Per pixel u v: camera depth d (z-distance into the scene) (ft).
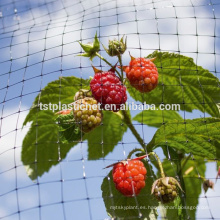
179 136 1.53
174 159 1.57
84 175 1.37
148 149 1.52
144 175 1.42
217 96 1.64
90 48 1.47
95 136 1.71
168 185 1.41
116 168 1.43
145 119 1.80
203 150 1.55
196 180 1.71
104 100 1.44
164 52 1.60
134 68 1.47
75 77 1.61
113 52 1.46
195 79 1.64
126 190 1.41
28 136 1.67
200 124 1.49
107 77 1.45
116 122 1.70
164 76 1.65
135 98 1.66
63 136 1.51
